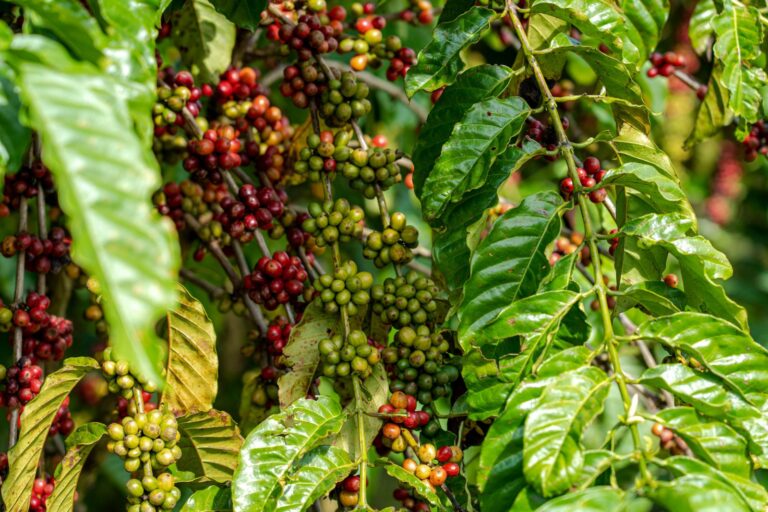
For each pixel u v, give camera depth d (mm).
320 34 1646
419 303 1574
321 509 1604
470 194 1542
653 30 1669
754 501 1374
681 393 1401
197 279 1855
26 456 1551
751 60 1674
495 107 1521
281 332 1650
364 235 1703
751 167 2701
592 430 2023
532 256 1489
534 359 1444
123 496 2156
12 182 1642
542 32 1626
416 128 2090
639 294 1469
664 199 1493
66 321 1657
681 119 2383
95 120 1258
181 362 1569
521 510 1376
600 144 1876
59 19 1317
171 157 1801
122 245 1240
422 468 1500
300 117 2029
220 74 1787
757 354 1410
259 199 1663
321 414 1496
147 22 1382
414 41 2092
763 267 3023
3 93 1349
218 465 1587
